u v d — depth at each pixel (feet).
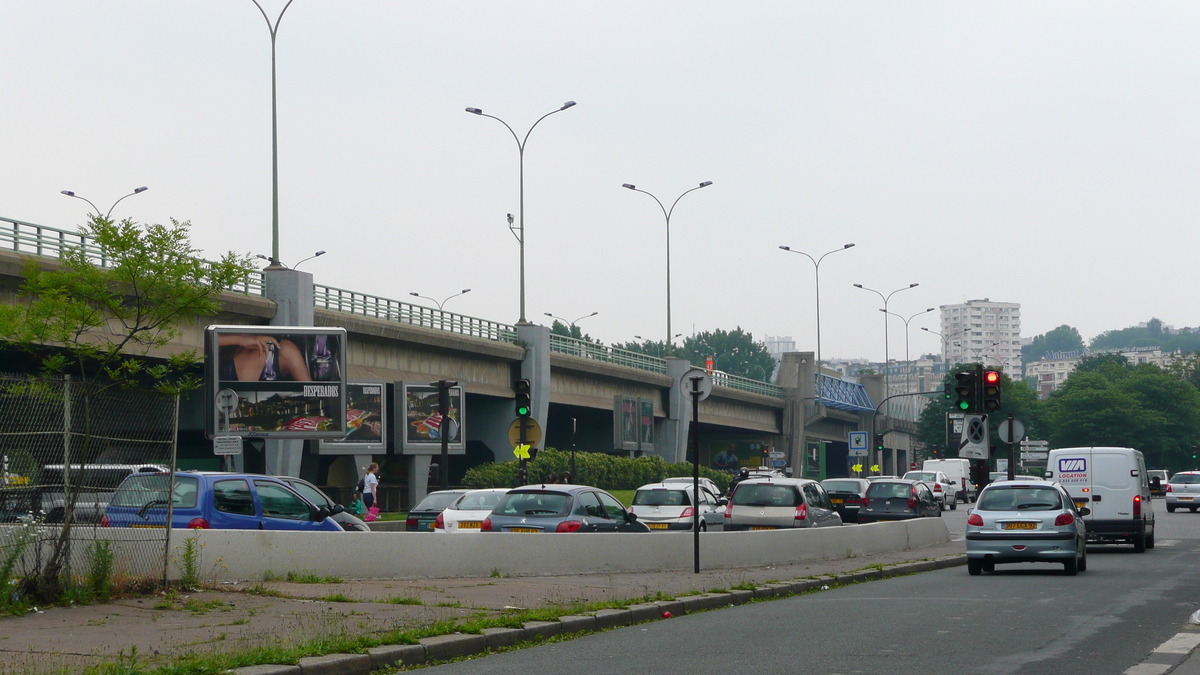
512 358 201.77
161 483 48.06
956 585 65.05
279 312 144.05
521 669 34.63
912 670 33.78
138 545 46.98
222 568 51.90
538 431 114.93
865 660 35.76
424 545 59.36
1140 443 409.69
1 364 110.73
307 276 147.95
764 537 76.64
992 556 71.67
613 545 67.51
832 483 136.87
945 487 204.95
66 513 44.14
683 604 50.75
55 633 37.35
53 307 59.21
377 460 196.13
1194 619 45.14
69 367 103.14
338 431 130.31
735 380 294.05
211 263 62.34
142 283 61.05
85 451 44.78
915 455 485.97
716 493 113.39
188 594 47.39
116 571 45.91
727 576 65.00
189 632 37.83
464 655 37.40
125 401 46.70
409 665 35.17
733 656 36.81
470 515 83.82
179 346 129.39
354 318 159.63
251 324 141.69
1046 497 72.13
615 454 270.26
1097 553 97.40
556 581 59.77
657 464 240.94
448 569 60.08
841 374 368.48
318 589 50.90
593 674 33.42
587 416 271.90
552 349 221.25
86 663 31.94
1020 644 39.29
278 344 128.88
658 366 266.16
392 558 58.13
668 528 98.43
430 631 38.29
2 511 42.09
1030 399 409.69
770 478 92.79
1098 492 98.07
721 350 595.88
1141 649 38.06
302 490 67.15
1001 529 71.61
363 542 57.16
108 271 62.85
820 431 354.13
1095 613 48.88
